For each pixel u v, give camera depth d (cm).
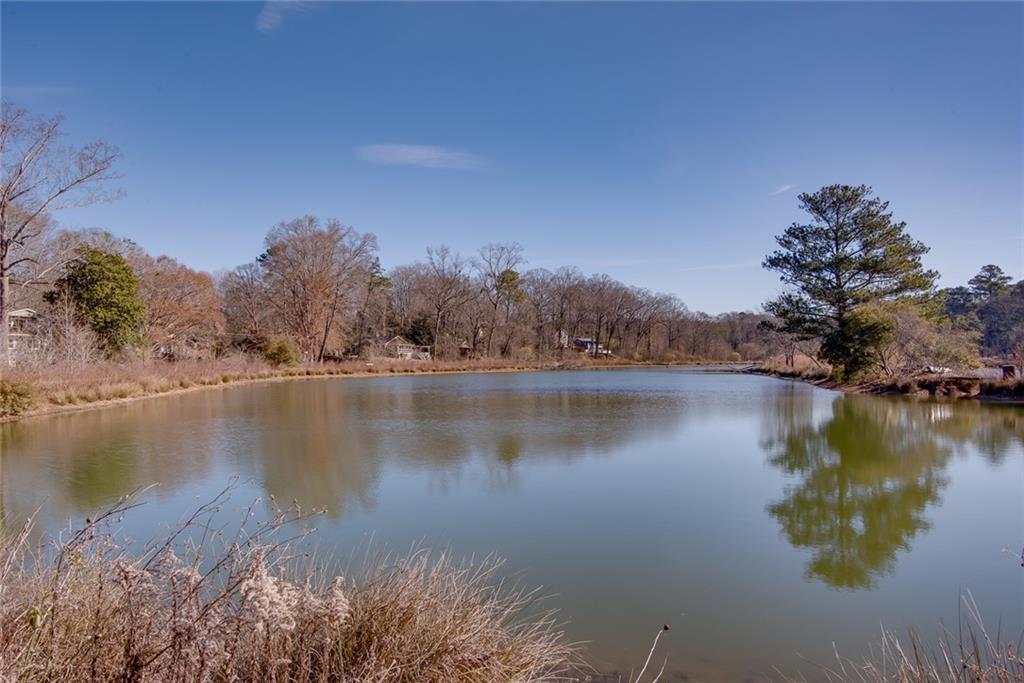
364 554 618
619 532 710
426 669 301
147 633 247
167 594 288
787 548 657
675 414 1862
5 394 1605
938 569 597
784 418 1717
